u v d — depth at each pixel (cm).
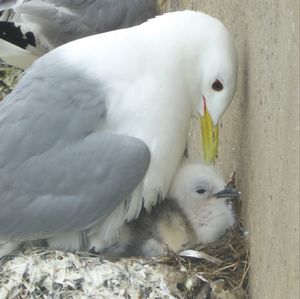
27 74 667
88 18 898
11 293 613
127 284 605
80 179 619
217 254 641
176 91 639
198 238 685
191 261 627
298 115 446
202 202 686
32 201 630
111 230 640
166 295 598
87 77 636
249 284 609
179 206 687
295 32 468
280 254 486
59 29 884
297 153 445
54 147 628
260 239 569
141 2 937
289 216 461
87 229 642
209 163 695
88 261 623
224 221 684
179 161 657
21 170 630
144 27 654
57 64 651
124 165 609
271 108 543
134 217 641
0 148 635
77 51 652
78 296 606
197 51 649
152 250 673
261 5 600
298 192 439
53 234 639
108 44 647
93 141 619
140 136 622
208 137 674
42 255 631
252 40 641
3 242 649
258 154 593
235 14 732
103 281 609
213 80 654
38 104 638
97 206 620
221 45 651
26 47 877
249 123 646
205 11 935
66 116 628
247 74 666
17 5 865
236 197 686
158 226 681
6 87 1162
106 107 623
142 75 633
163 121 628
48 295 609
